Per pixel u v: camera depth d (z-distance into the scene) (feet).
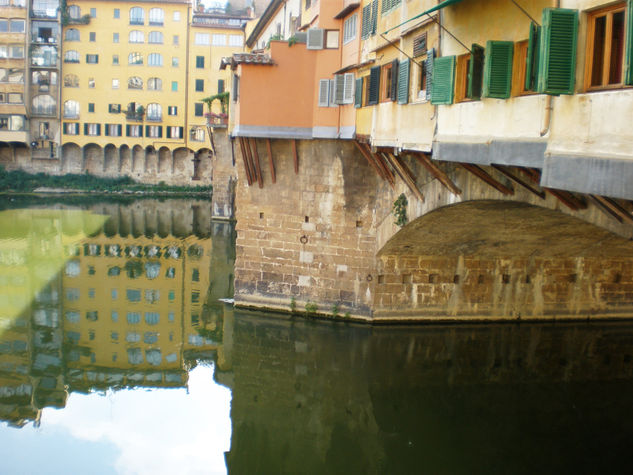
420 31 53.01
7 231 151.74
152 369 75.10
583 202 40.96
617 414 64.28
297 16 104.58
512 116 37.91
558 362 75.77
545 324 82.48
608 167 28.76
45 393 68.23
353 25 73.87
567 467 53.88
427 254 79.82
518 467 54.44
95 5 234.79
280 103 79.30
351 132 73.61
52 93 235.61
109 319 90.94
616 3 29.27
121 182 241.76
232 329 81.10
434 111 49.39
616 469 53.47
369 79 66.85
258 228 84.89
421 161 57.31
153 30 236.84
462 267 80.84
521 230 68.64
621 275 83.15
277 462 58.49
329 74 78.07
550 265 81.76
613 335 81.66
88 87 237.86
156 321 90.53
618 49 29.63
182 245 144.25
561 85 31.60
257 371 74.18
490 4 41.01
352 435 62.85
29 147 235.81
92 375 73.10
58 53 233.35
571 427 61.72
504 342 79.56
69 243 141.28
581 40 31.37
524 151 36.06
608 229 39.45
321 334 80.23
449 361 75.66
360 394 69.72
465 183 54.85
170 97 239.91
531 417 63.98
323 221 81.71
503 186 48.29
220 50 239.09
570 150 31.78
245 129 79.30
